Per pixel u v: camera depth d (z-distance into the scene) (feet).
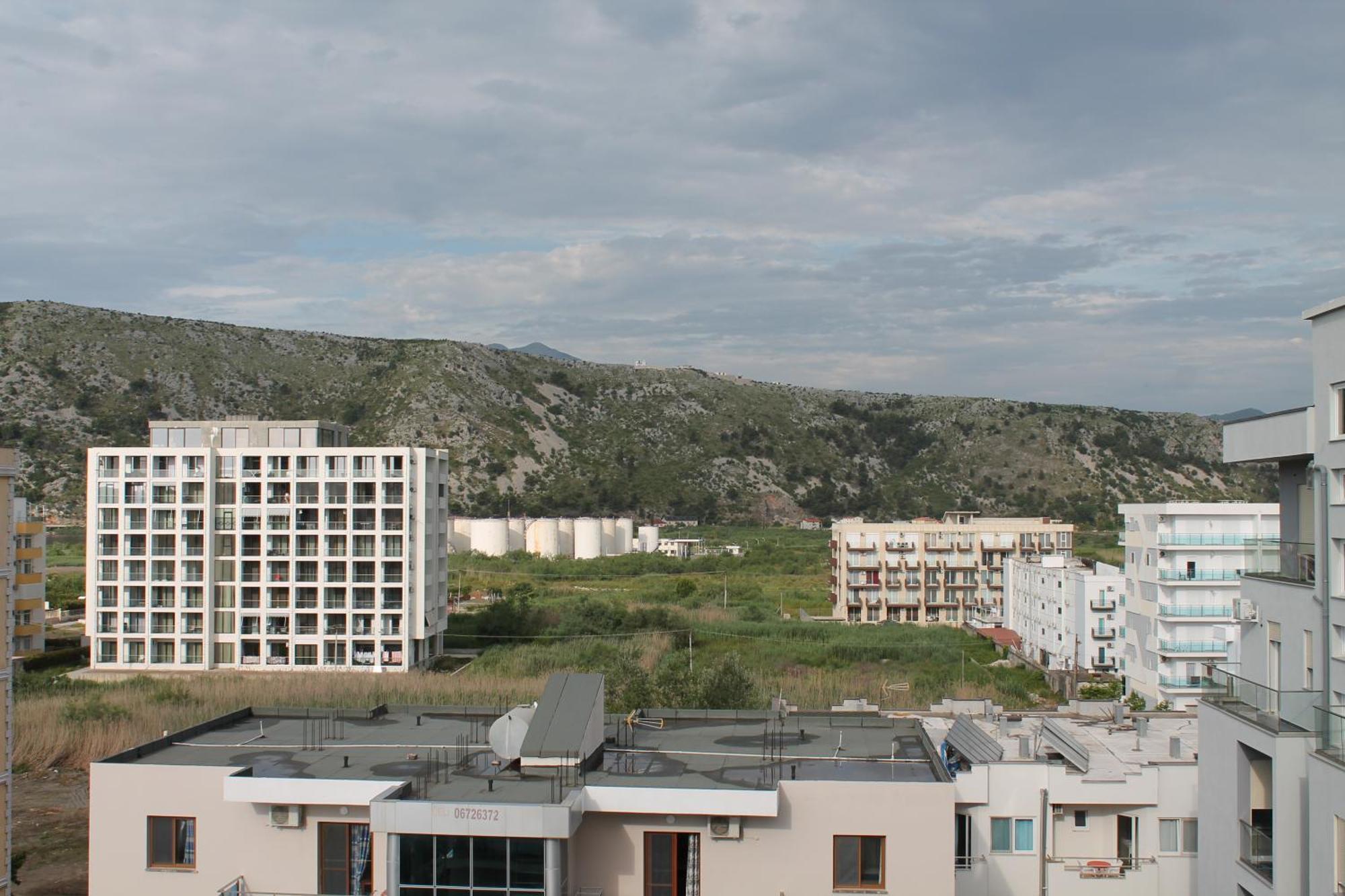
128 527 370.32
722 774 96.63
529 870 83.76
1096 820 115.96
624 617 410.72
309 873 93.25
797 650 352.08
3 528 124.47
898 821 87.56
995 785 115.34
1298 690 91.45
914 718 133.59
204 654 367.45
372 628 367.66
